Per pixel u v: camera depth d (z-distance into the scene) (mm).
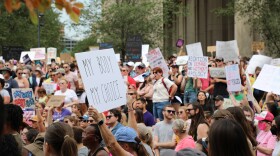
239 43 42406
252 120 13195
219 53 26016
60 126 8531
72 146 8266
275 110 14398
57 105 15617
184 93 23125
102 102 9719
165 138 14672
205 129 12047
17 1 5492
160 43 52438
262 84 16797
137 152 8930
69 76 24031
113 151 8430
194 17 64375
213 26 63188
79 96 23953
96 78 9711
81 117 14234
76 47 65062
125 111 16266
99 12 52094
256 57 24406
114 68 9875
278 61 24281
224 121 6199
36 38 65125
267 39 40312
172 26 66312
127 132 8922
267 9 40125
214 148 6180
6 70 22078
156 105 20891
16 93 17219
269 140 12094
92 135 10016
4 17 59688
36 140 9648
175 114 15102
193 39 64375
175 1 59406
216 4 62656
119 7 51062
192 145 12258
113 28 51594
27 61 35125
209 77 23109
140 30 51719
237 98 18000
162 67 23906
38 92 20188
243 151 6129
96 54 9758
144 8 51344
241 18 42125
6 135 6684
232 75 17594
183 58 29797
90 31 52188
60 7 5574
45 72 35156
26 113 15945
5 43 62375
